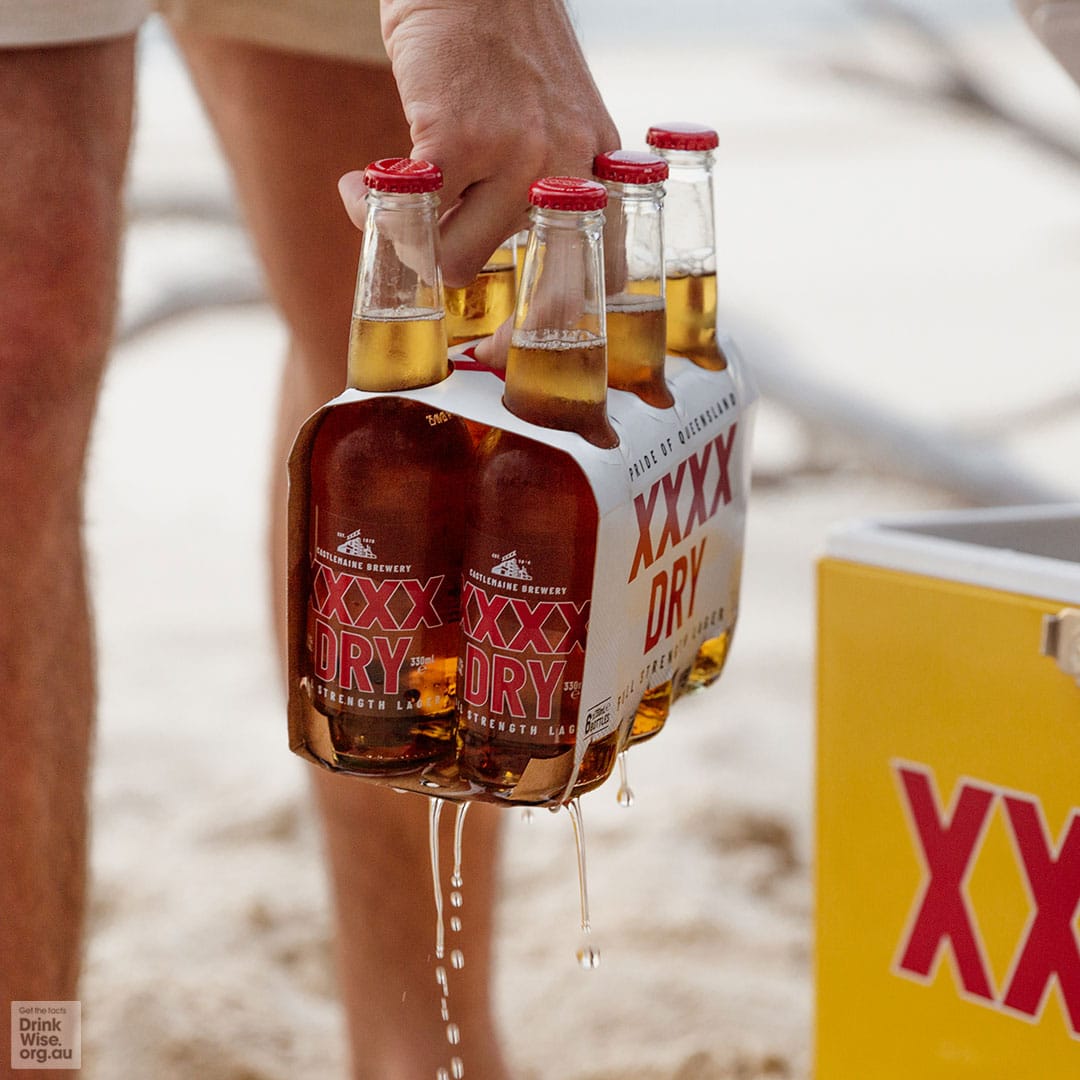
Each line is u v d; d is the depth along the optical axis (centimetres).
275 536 231
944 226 1052
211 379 694
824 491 532
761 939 275
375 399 142
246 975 267
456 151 148
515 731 141
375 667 143
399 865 215
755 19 1992
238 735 361
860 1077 181
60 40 175
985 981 170
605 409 140
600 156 151
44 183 178
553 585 138
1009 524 186
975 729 167
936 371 707
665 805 318
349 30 201
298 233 211
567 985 263
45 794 183
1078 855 162
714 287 166
